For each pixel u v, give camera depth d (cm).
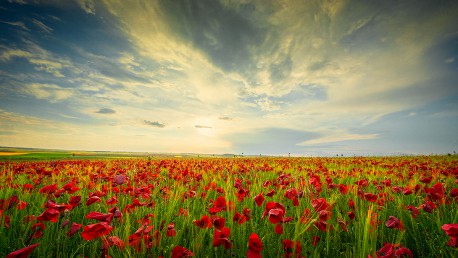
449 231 148
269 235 240
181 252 183
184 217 296
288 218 202
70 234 214
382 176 704
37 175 695
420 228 287
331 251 238
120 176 391
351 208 324
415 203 380
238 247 238
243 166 1038
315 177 394
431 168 777
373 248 178
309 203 334
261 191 452
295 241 192
